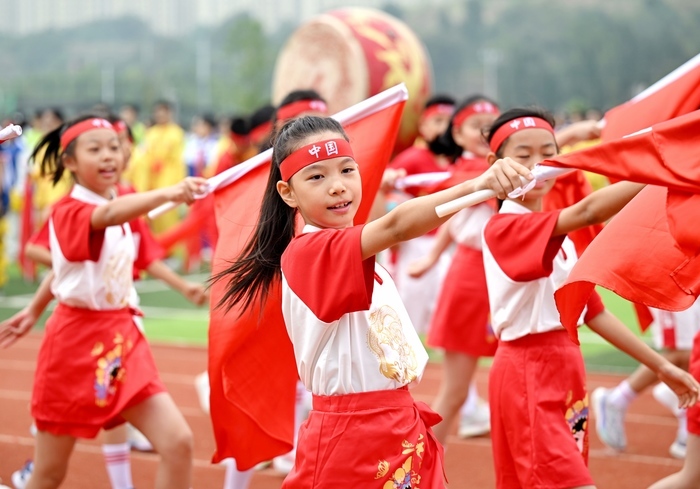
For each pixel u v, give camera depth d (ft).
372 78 63.16
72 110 222.69
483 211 32.53
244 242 24.32
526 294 22.82
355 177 19.17
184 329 63.62
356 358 18.95
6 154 75.46
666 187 18.51
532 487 22.52
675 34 395.34
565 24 405.80
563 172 18.38
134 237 30.58
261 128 40.75
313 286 18.49
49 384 26.66
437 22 430.20
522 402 22.94
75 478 34.06
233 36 253.85
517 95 360.07
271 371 23.44
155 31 438.40
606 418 35.65
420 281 42.09
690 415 24.52
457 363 32.45
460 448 37.24
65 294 26.68
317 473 18.92
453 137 37.01
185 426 26.11
